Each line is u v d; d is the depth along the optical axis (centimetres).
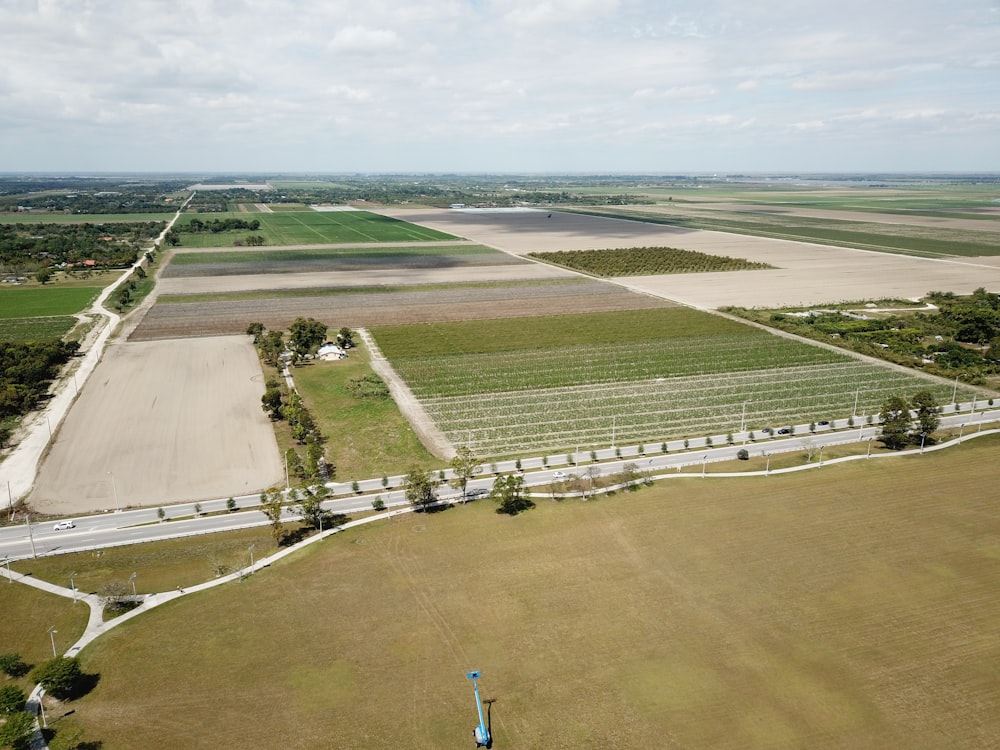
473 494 8269
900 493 8150
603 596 6194
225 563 6831
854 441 9788
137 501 8125
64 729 4788
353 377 12488
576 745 4619
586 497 8100
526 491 8244
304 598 6228
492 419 10681
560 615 5938
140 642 5666
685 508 7825
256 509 7962
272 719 4866
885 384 12262
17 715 4575
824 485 8381
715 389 12006
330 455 9400
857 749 4553
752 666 5303
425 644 5603
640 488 8338
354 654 5497
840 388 12069
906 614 5925
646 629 5744
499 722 4816
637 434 10144
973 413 10862
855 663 5334
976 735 4662
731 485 8400
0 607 6166
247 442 9781
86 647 5616
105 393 11600
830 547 6975
